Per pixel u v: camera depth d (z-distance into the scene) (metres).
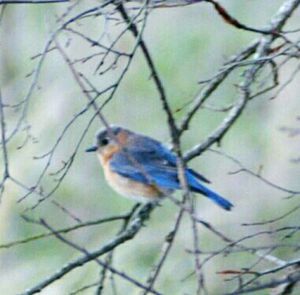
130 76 17.14
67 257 16.97
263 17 16.95
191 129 16.23
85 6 15.15
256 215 15.44
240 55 10.02
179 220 8.81
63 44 16.44
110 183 11.82
